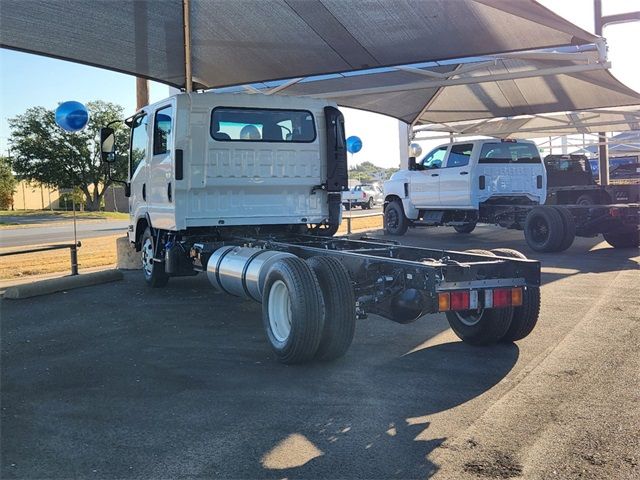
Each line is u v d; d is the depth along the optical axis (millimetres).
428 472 3320
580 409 4164
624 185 16375
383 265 5383
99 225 31219
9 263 13609
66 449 3689
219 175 7719
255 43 11266
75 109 11289
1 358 5691
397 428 3912
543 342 5855
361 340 6117
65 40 10641
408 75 14844
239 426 3988
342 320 5121
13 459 3562
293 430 3910
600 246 14023
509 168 14594
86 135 50844
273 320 5484
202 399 4500
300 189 8219
